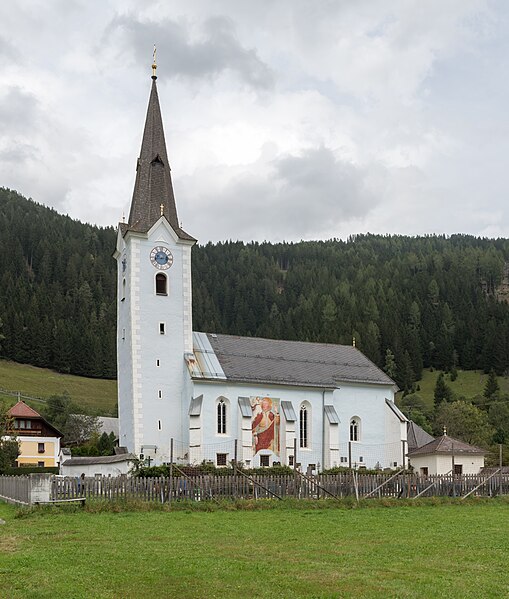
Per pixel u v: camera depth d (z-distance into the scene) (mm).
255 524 36438
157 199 77188
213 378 73188
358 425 82500
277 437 76062
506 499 54750
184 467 65938
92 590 19703
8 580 20766
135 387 72312
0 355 191250
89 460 69500
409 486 54969
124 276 77188
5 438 95438
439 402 173750
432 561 25203
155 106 80312
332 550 27453
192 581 21047
